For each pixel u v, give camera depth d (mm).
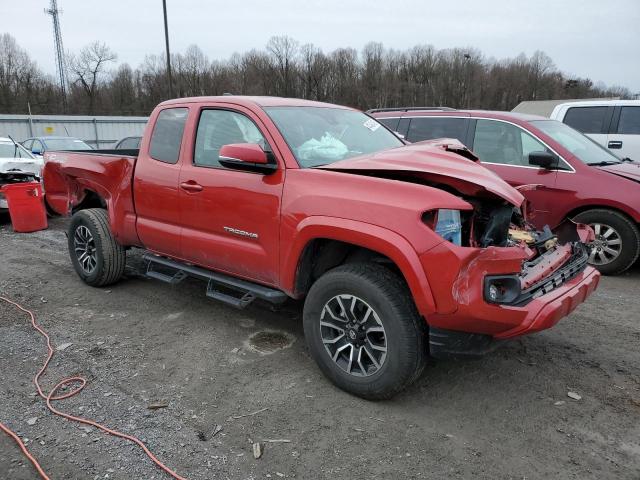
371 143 4293
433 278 2855
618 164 6328
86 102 63344
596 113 9031
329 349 3428
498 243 3332
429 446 2887
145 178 4598
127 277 5797
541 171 6203
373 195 3100
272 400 3338
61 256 6969
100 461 2760
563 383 3562
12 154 11188
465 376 3645
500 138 6605
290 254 3465
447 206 2889
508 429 3045
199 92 65750
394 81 66562
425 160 3361
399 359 3055
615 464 2750
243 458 2791
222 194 3893
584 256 3682
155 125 4699
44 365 3789
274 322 4590
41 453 2824
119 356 3945
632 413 3213
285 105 4109
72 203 5883
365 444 2904
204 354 3979
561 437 2973
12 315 4770
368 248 3109
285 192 3498
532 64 73125
